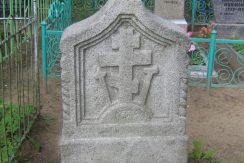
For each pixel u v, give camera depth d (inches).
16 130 80.4
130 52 66.9
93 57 66.8
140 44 66.7
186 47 66.7
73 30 66.7
